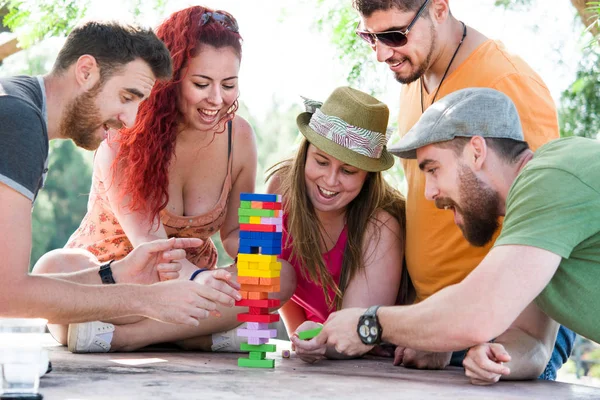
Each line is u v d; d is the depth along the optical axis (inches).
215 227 186.2
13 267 128.9
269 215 148.6
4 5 298.4
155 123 170.4
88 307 135.3
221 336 171.9
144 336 167.6
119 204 174.6
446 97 141.6
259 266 149.0
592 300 127.4
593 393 132.6
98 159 176.9
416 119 176.6
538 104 161.9
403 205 181.3
